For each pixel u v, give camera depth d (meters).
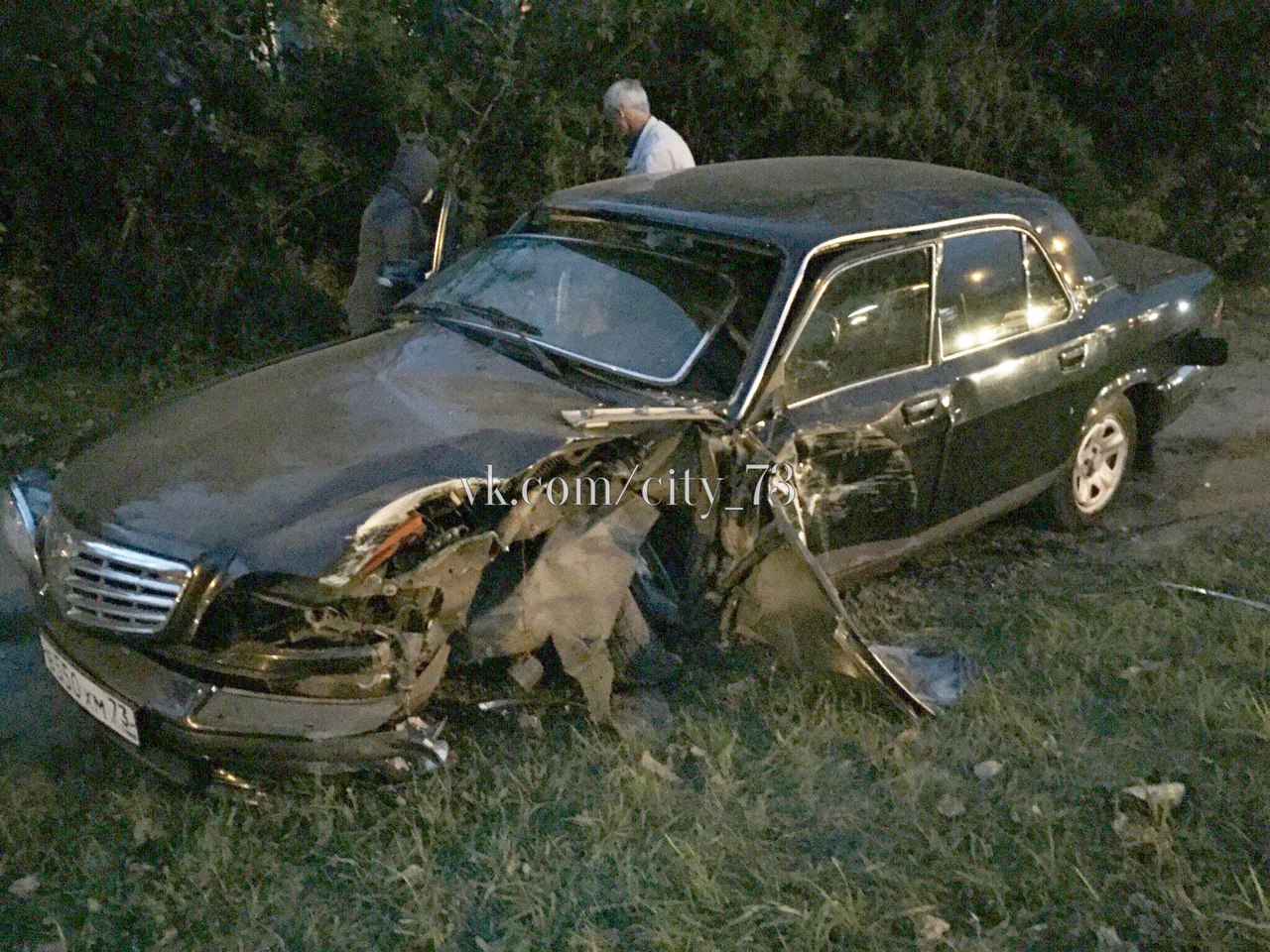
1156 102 9.84
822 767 3.46
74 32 5.84
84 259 6.61
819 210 4.15
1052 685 3.95
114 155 6.40
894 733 3.66
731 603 3.65
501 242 4.57
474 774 3.30
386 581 2.98
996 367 4.37
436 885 2.96
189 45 6.36
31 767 3.40
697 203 4.27
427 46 6.69
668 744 3.53
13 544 3.46
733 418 3.57
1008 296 4.54
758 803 3.24
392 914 2.91
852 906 2.92
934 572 4.89
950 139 8.45
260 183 6.65
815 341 3.83
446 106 6.67
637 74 7.26
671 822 3.19
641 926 2.86
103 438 3.55
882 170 4.80
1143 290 5.20
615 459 3.41
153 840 3.09
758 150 7.87
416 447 3.23
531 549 3.37
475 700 3.38
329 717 2.96
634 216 4.27
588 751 3.42
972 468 4.39
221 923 2.85
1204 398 7.24
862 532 4.05
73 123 6.27
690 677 3.81
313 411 3.45
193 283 6.76
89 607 3.05
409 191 5.36
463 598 3.13
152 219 6.61
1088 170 8.92
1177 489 5.90
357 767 3.00
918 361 4.14
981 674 4.03
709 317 3.84
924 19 8.48
